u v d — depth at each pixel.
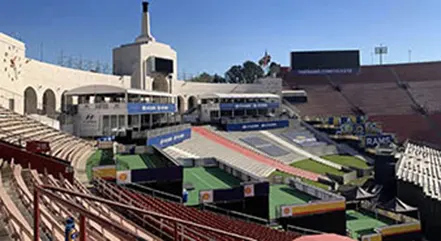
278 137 54.97
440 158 45.66
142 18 53.72
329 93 72.25
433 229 25.94
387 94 70.69
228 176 26.66
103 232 8.91
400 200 29.72
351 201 28.53
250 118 55.81
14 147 13.76
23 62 30.45
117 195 15.65
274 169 40.12
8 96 27.78
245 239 7.61
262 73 114.69
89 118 33.28
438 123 63.50
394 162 35.91
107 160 22.47
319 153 52.28
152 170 19.97
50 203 9.67
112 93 35.16
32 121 25.47
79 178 17.81
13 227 7.11
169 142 37.00
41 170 13.59
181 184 20.53
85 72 41.12
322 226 22.03
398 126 64.12
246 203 20.88
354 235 23.36
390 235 23.59
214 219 16.75
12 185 11.12
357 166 46.53
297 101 70.31
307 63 75.62
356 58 74.69
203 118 55.34
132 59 50.88
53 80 35.38
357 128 59.09
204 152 39.62
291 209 21.53
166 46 55.03
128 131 34.28
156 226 12.76
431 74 72.62
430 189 27.67
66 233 4.90
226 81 109.94
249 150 45.97
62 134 26.42
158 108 41.47
